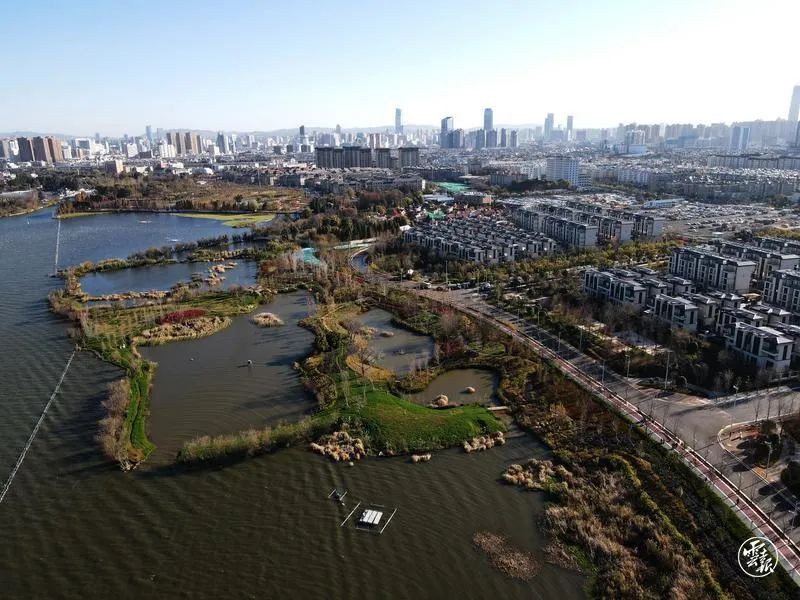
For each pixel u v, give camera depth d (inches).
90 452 5531.5
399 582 4018.2
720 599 3646.7
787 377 6422.2
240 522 4613.7
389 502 4798.2
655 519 4387.3
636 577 3914.9
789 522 4188.0
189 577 4106.8
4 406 6412.4
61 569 4197.8
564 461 5231.3
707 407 5841.5
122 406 6166.3
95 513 4736.7
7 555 4330.7
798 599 3543.3
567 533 4370.1
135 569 4185.5
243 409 6264.8
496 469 5196.9
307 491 4958.2
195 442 5502.0
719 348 7332.7
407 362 7342.5
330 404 6220.5
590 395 6136.8
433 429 5698.8
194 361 7544.3
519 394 6348.4
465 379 6860.2
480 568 4099.4
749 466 4835.1
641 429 5433.1
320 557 4252.0
